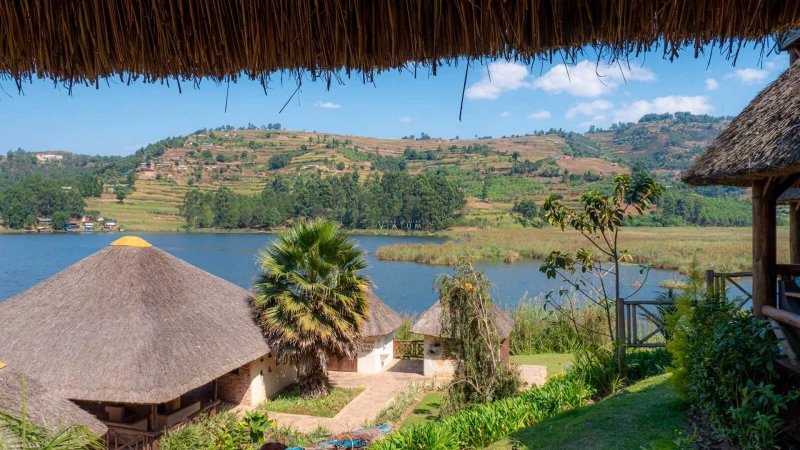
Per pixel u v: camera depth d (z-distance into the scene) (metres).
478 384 9.88
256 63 2.01
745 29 1.88
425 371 16.30
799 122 4.57
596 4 1.83
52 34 2.02
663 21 1.84
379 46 1.94
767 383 4.91
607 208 11.17
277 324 14.16
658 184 11.05
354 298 14.64
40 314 12.66
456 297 10.06
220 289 15.48
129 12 1.93
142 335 11.97
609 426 6.50
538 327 17.84
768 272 5.36
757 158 4.80
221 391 14.62
